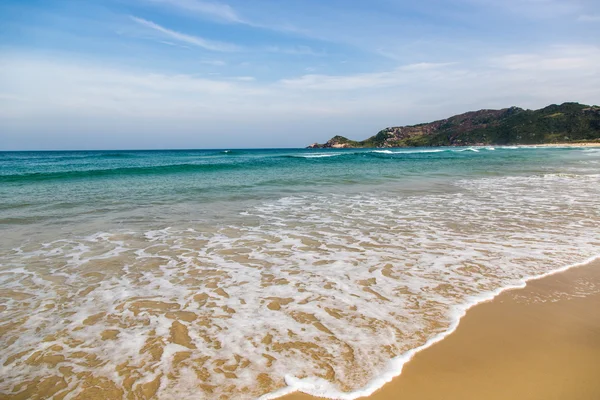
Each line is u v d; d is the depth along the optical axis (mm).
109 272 5129
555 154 49594
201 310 3914
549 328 3596
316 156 49562
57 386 2688
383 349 3172
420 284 4613
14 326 3572
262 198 11812
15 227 7777
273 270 5168
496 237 6867
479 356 3111
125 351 3137
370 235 7086
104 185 15734
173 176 20266
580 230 7363
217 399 2555
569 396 2666
